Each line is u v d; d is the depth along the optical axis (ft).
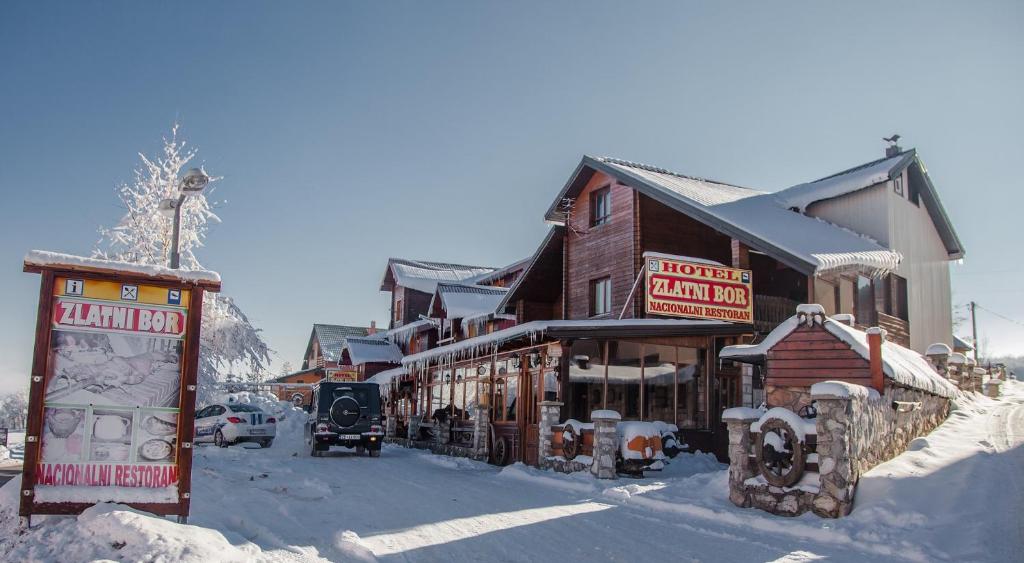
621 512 33.37
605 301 70.54
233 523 28.14
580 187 74.49
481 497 38.75
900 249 69.05
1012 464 34.53
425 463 63.00
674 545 26.30
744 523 30.09
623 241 67.67
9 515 24.09
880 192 68.03
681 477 46.91
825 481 29.48
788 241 54.08
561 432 51.52
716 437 54.90
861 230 68.90
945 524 26.48
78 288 23.67
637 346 56.24
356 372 135.33
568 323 54.75
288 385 154.51
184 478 23.88
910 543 24.67
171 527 21.57
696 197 62.64
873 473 30.81
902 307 69.92
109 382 23.66
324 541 26.30
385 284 146.30
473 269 146.10
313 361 188.34
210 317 92.32
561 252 79.77
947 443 38.40
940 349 62.28
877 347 34.78
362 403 70.23
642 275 57.11
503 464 63.21
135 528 20.71
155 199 90.38
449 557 24.52
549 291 83.20
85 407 23.32
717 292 55.16
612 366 56.24
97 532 20.94
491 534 28.27
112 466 23.34
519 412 62.44
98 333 23.75
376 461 63.52
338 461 62.28
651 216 66.85
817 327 37.40
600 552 25.21
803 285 65.77
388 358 132.87
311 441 78.84
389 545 26.32
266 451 74.43
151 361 24.20
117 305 24.00
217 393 91.81
